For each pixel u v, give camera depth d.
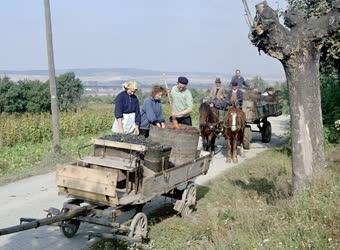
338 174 8.72
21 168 13.77
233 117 14.02
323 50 12.86
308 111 7.23
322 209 6.12
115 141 7.11
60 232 7.57
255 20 6.98
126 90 9.12
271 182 10.38
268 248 5.30
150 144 7.19
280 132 23.02
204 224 7.51
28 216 8.61
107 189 6.36
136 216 6.83
